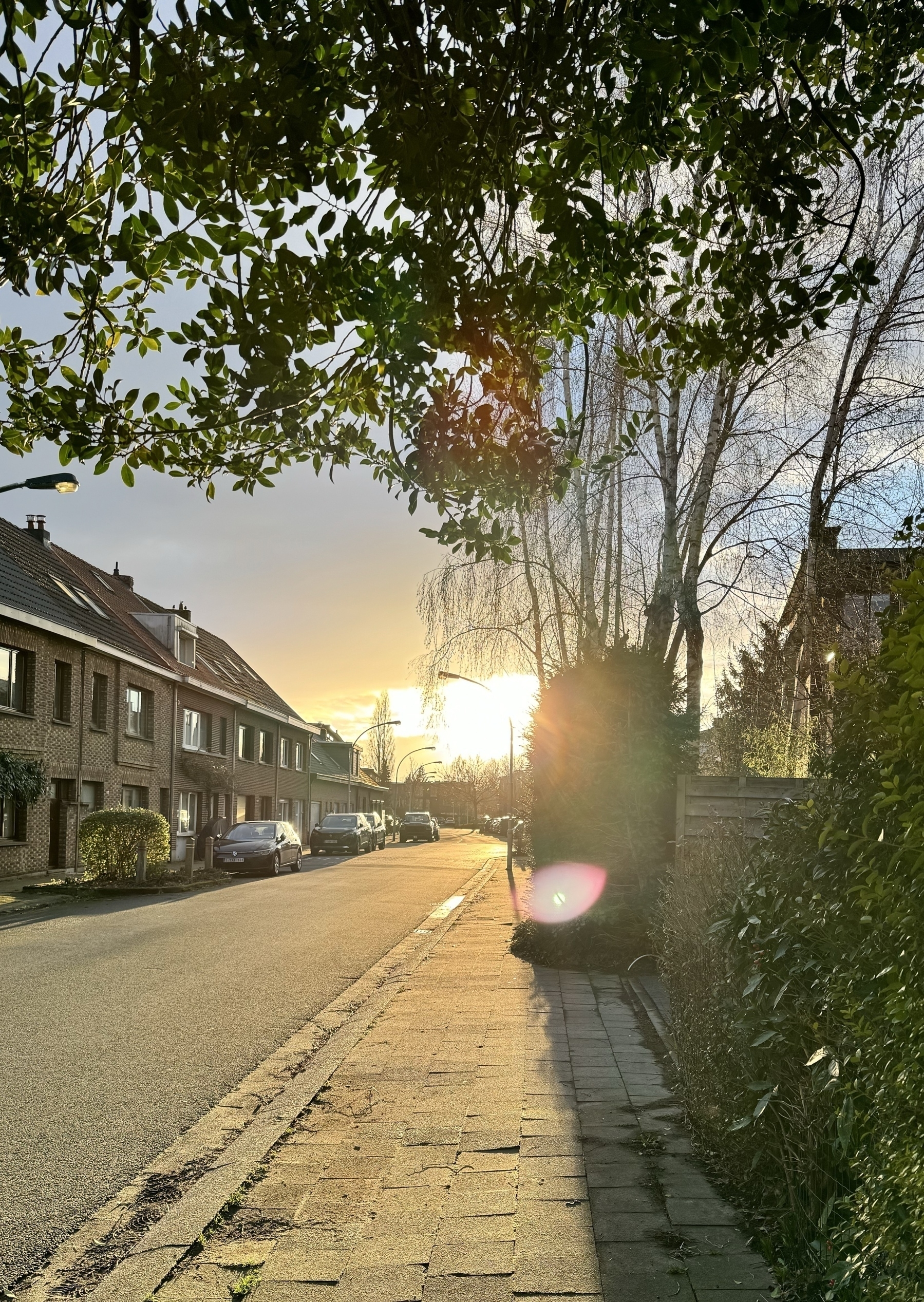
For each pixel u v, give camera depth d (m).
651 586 15.71
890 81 3.96
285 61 2.91
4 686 22.66
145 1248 4.12
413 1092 6.30
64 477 16.56
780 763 13.34
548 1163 4.93
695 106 3.76
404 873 29.53
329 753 71.94
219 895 20.62
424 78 3.12
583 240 3.82
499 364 4.02
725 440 13.63
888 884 2.79
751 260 4.09
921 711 2.57
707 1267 3.73
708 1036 4.95
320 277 3.52
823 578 12.56
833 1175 3.65
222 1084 6.75
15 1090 6.52
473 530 4.24
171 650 35.28
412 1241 4.09
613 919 10.93
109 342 3.95
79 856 25.73
